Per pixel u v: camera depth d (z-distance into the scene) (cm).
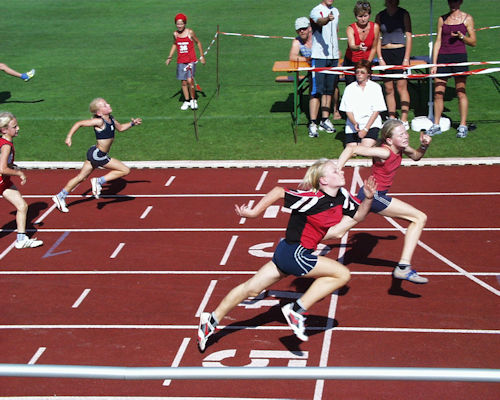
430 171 1169
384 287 793
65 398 612
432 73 1283
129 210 1062
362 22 1221
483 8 2416
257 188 1125
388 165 732
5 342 709
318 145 1291
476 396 592
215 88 1683
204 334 659
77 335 718
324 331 707
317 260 618
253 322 732
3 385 636
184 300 783
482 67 1736
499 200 1035
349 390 608
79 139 1382
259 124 1423
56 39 2267
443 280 805
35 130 1428
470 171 1159
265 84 1698
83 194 1139
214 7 2709
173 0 2923
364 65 1057
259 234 955
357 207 703
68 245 946
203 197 1099
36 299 799
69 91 1688
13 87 1733
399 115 1406
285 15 2473
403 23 1272
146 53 2039
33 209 1083
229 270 852
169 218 1023
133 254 909
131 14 2650
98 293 808
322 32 1270
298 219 611
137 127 1435
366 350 669
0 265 893
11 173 896
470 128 1336
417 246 900
